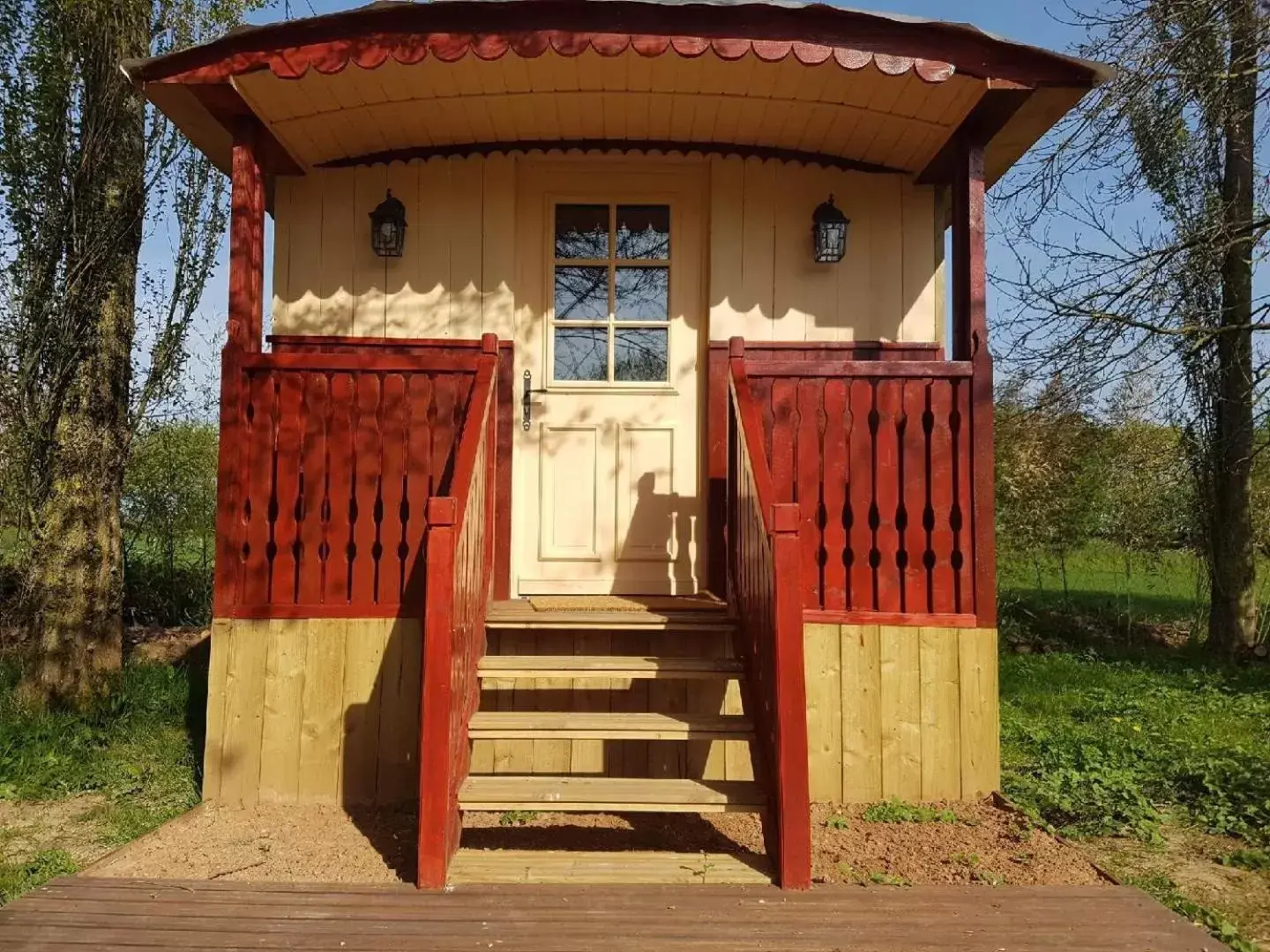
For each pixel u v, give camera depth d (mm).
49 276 6195
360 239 5055
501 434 4992
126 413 6324
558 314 5238
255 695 4273
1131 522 10133
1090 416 9344
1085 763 4918
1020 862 3551
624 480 5145
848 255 5102
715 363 5039
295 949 2758
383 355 4348
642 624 4215
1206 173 9141
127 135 6199
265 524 4332
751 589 3889
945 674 4301
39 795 4543
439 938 2838
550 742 4406
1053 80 4012
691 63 4137
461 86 4371
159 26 6406
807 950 2779
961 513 4340
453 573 3379
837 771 4266
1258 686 7574
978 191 4445
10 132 6090
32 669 5855
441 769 3262
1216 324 8516
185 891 3180
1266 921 3236
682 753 4402
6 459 6152
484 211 5074
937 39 3957
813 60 3918
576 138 4984
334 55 3951
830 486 4379
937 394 4375
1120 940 2850
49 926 2896
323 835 3859
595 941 2828
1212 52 7695
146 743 5262
